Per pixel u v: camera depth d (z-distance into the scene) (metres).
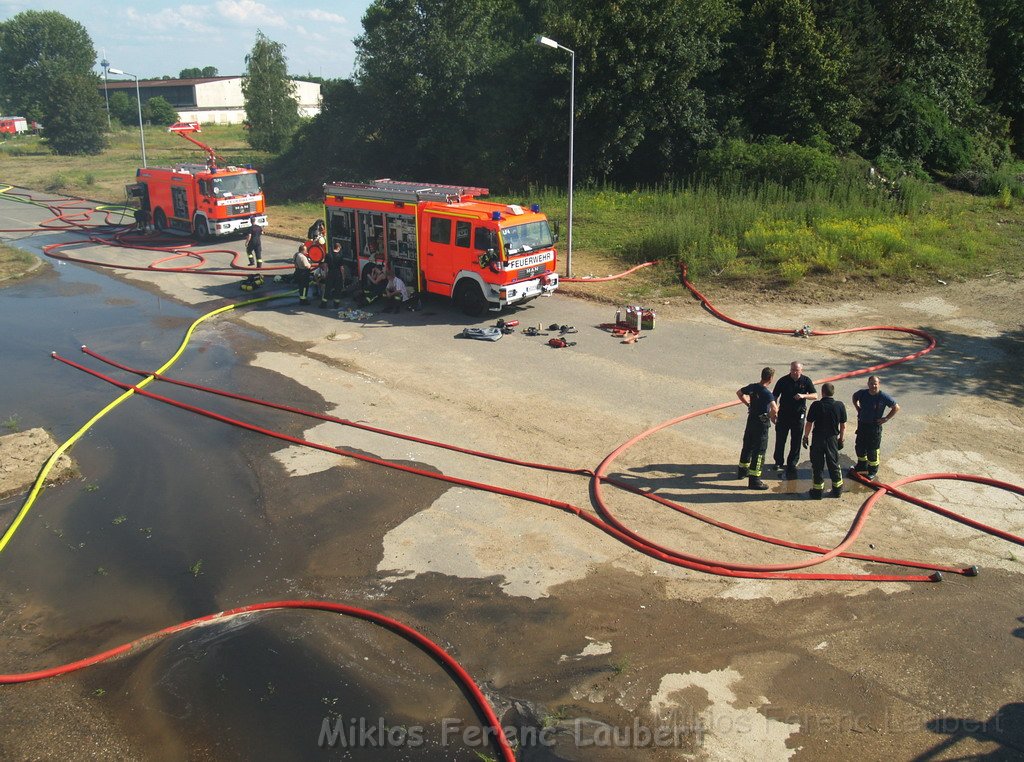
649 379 13.72
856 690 6.58
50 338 16.94
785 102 31.42
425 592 8.05
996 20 37.38
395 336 16.47
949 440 11.17
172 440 11.85
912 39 33.94
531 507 9.63
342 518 9.52
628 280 20.23
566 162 33.47
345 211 19.52
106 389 14.00
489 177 34.59
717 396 12.92
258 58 49.44
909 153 31.83
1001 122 35.81
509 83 33.78
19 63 98.12
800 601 7.75
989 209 26.69
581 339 15.95
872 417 9.85
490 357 15.02
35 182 44.56
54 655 7.36
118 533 9.39
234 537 9.22
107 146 62.00
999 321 16.52
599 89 31.27
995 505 9.43
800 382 9.91
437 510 9.62
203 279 22.27
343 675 6.90
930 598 7.75
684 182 31.27
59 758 6.08
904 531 8.95
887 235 20.78
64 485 10.57
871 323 16.59
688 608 7.69
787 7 30.69
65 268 23.88
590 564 8.45
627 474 10.34
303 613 7.79
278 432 11.97
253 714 6.46
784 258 20.42
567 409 12.53
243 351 15.83
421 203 17.73
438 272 17.81
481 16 35.34
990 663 6.85
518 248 16.80
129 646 7.38
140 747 6.18
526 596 7.94
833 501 9.66
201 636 7.49
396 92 35.47
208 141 66.44
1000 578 8.07
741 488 9.98
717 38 31.80
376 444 11.47
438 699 6.61
